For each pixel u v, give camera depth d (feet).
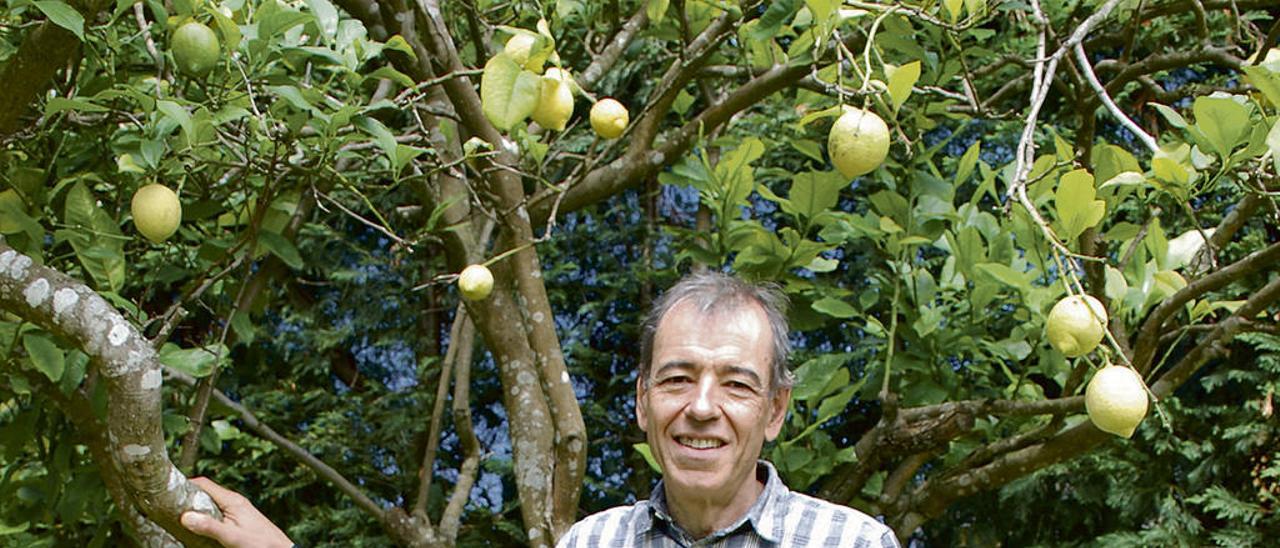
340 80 9.37
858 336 12.25
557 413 8.03
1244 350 11.02
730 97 8.72
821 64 8.36
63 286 5.67
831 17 6.44
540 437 8.12
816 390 8.54
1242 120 6.14
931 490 8.89
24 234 7.36
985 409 8.16
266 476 13.33
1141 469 11.00
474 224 8.77
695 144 9.62
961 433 8.23
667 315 5.20
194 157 6.94
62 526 9.73
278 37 6.77
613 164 8.98
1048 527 11.81
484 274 6.86
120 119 7.57
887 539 5.23
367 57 6.87
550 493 8.06
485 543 13.02
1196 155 6.59
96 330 5.62
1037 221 5.36
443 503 13.16
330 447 13.35
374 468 13.76
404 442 13.51
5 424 8.38
